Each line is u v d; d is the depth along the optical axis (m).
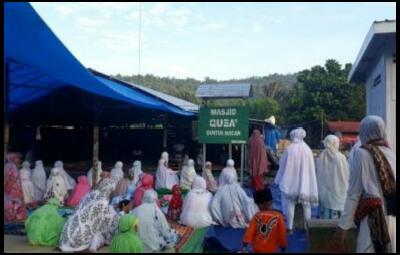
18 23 5.46
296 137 7.95
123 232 5.90
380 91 8.06
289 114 40.50
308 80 39.31
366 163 4.24
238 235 7.64
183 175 12.88
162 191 12.57
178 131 19.44
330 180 7.65
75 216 6.48
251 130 19.23
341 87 37.97
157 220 6.43
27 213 8.95
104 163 19.83
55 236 6.63
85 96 14.37
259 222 5.04
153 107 13.94
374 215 4.16
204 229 7.92
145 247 6.30
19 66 9.65
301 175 7.69
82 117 17.95
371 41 7.64
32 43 6.17
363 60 9.66
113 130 20.05
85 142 20.08
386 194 4.18
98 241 6.38
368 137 4.43
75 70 7.62
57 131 19.72
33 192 10.44
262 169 10.22
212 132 10.42
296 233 7.73
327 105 37.62
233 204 8.15
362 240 4.23
